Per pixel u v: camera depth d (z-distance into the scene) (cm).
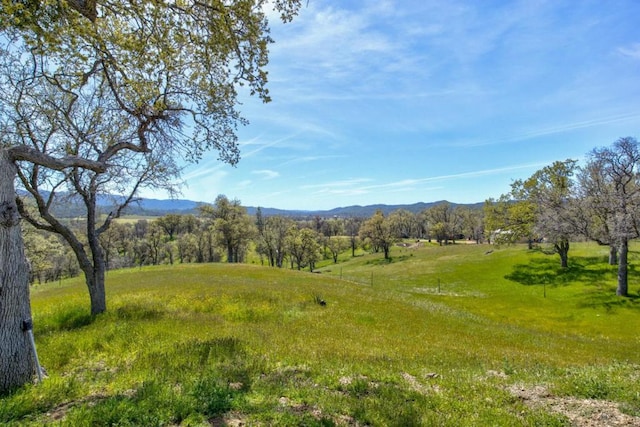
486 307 3816
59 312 1684
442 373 970
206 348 1048
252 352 1054
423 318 2348
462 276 5759
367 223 10575
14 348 701
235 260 9925
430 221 14062
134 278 3903
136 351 1049
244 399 631
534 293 4391
